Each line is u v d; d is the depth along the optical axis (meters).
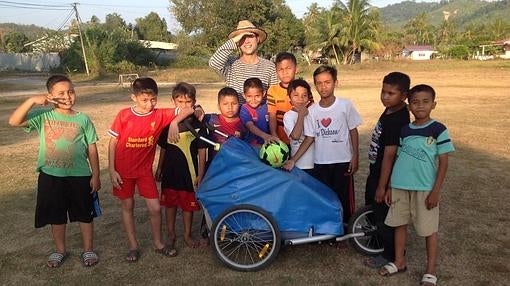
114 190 4.20
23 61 48.38
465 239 4.59
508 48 62.34
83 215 4.12
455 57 57.44
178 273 4.00
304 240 4.02
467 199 5.75
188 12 46.66
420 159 3.64
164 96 19.86
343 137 4.30
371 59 50.50
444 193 5.98
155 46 55.47
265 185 3.95
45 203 4.05
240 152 3.99
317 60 51.56
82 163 4.08
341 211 4.05
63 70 43.41
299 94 4.26
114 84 29.95
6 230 4.99
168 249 4.33
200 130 4.31
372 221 4.29
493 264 4.08
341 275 3.93
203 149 4.29
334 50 47.78
